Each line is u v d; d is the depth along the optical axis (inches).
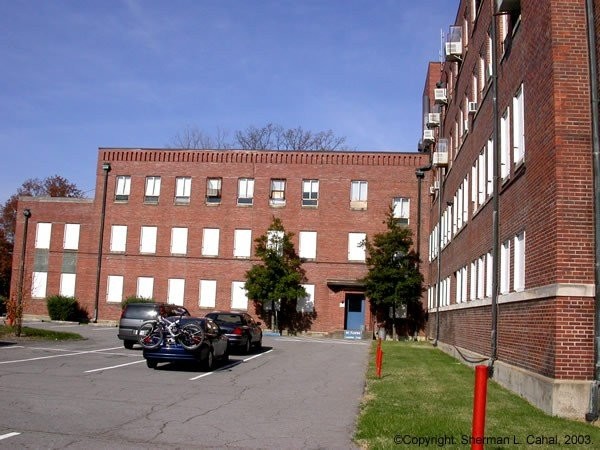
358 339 1568.7
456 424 389.7
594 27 480.1
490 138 751.1
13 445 318.3
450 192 1168.2
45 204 1808.6
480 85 841.5
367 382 618.5
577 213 470.6
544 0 514.0
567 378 456.8
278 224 1646.2
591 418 434.3
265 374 681.6
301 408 460.4
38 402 446.3
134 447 325.7
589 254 466.9
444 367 778.8
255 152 1747.0
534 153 538.6
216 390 544.7
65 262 1781.5
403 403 477.7
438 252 1298.0
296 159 1736.0
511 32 637.9
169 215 1755.7
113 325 1678.2
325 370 731.4
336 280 1675.7
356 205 1706.4
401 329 1635.1
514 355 587.2
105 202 1782.7
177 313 981.8
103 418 398.9
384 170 1710.1
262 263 1710.1
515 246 608.7
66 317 1716.3
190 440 346.6
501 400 510.9
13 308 1054.4
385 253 1563.7
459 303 968.3
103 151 1801.2
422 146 1744.6
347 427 391.2
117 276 1755.7
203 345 688.4
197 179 1760.6
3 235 2564.0
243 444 341.1
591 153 473.1
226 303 1707.7
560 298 463.8
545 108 506.3
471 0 941.8
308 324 1679.4
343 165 1722.4
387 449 325.1
